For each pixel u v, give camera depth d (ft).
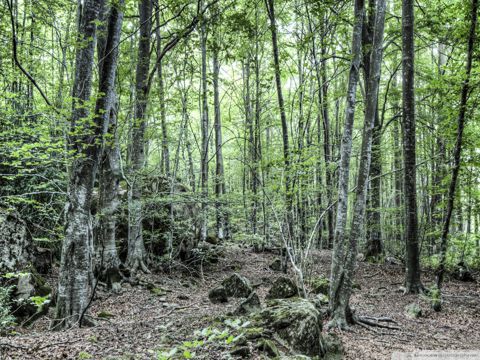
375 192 49.29
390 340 21.29
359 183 23.24
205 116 59.00
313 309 18.12
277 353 15.11
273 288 27.17
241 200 40.29
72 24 40.75
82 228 21.21
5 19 32.53
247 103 58.03
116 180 32.24
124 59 37.99
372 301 31.76
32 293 23.56
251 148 52.65
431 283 38.19
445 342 21.43
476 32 26.55
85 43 21.45
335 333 20.79
